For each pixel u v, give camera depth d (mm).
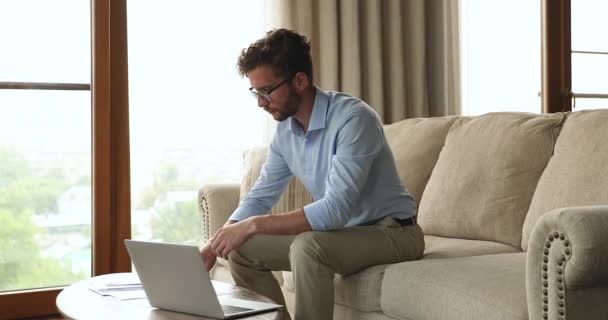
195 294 1674
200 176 3957
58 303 1858
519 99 4352
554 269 1531
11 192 3541
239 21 3953
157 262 1730
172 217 3928
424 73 3998
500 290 1728
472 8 4184
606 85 4473
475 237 2566
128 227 3664
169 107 3875
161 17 3832
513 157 2498
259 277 2207
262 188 2371
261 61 2096
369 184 2195
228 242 2006
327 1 3783
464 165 2646
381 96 3896
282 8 3713
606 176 2113
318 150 2201
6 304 3439
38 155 3578
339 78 3863
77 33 3617
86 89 3641
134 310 1765
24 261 3570
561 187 2234
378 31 3881
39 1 3555
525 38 4355
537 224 1565
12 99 3523
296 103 2162
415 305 1914
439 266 1981
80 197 3648
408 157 2924
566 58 4352
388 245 2119
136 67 3803
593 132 2242
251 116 4000
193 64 3896
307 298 1962
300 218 2021
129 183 3656
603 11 4477
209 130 3945
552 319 1538
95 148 3584
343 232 2068
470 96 4184
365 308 2109
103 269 3615
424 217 2746
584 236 1472
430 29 4078
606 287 1575
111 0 3602
